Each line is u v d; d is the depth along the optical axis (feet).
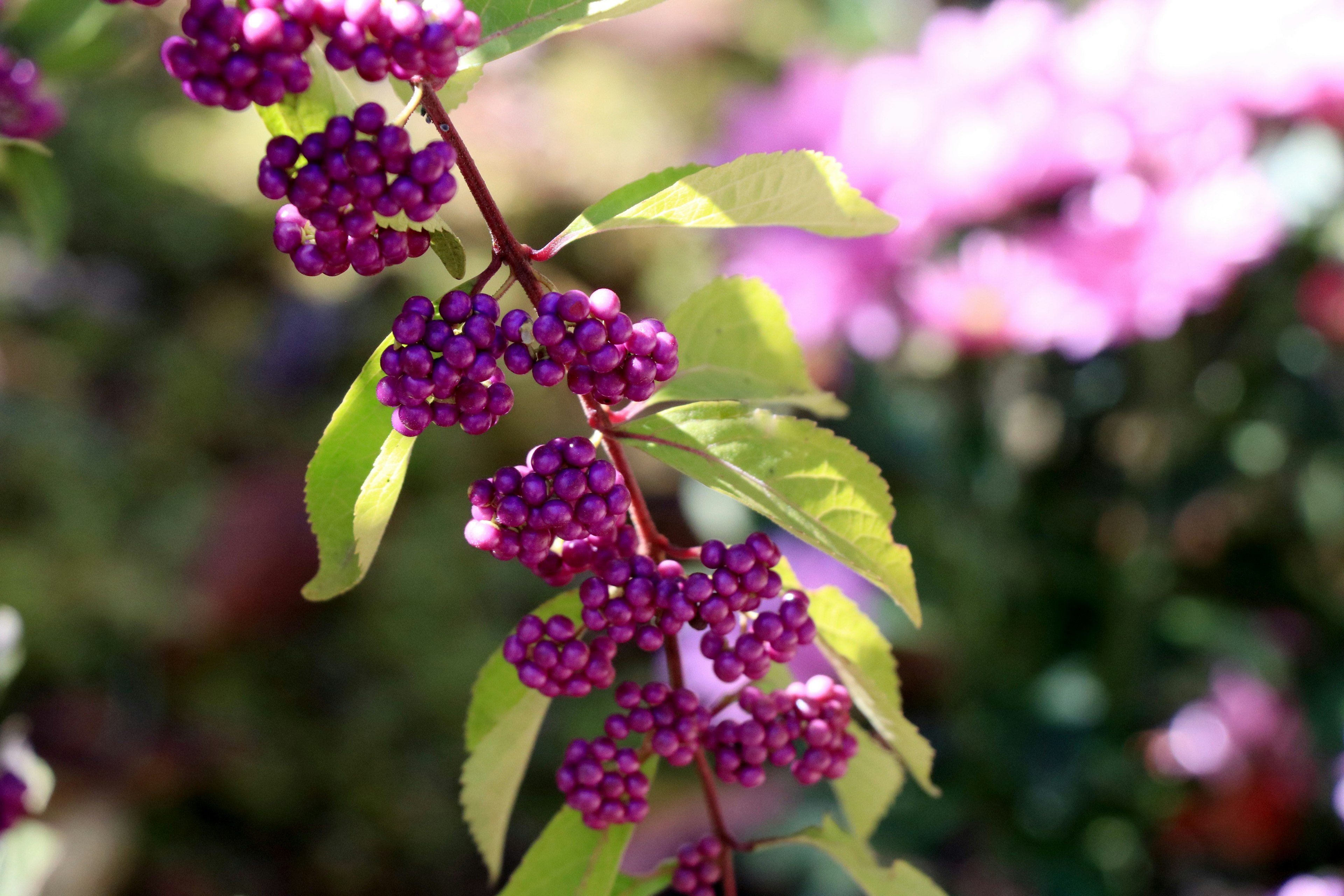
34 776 1.73
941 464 2.65
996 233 2.37
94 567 3.36
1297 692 2.91
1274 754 2.89
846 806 1.38
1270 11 2.18
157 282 4.54
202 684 3.29
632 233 4.92
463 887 3.09
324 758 3.23
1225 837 2.91
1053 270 2.26
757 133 2.59
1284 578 3.09
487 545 1.14
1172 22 2.23
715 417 1.18
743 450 1.17
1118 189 2.25
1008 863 2.75
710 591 1.18
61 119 1.68
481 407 1.11
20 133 1.61
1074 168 2.23
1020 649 2.92
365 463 1.16
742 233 2.65
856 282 2.45
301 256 1.09
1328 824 2.89
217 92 1.04
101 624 3.26
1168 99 2.23
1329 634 3.02
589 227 1.14
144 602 3.32
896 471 3.04
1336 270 2.58
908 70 2.53
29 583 3.26
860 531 1.18
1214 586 3.10
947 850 3.11
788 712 1.26
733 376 1.29
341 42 1.04
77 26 1.66
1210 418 2.75
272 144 1.06
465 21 1.06
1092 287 2.20
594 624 1.18
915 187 2.33
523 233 4.78
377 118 1.06
